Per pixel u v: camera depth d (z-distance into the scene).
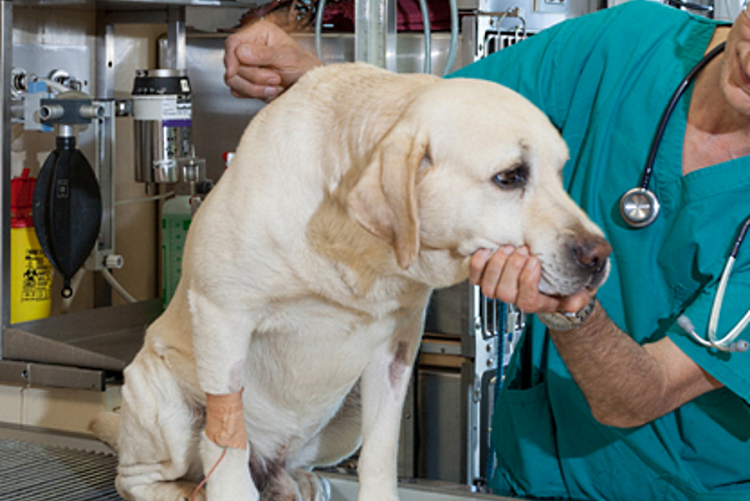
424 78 1.13
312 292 1.15
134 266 2.88
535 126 1.04
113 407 1.95
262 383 1.30
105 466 1.53
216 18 2.93
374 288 1.15
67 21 2.60
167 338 1.34
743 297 1.28
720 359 1.27
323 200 1.11
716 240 1.33
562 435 1.50
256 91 1.54
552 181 1.05
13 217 2.26
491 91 1.06
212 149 2.72
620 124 1.45
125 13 2.65
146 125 2.31
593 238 1.01
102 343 2.16
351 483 1.47
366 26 1.98
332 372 1.26
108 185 2.42
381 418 1.28
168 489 1.34
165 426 1.33
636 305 1.42
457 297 2.22
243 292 1.14
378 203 1.00
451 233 1.05
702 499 1.38
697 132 1.38
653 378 1.25
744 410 1.37
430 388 2.29
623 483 1.46
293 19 2.39
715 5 2.55
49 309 2.36
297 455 1.47
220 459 1.20
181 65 2.62
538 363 1.56
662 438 1.41
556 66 1.56
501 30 2.26
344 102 1.12
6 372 1.97
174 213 2.47
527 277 1.00
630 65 1.47
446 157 1.03
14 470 1.50
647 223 1.39
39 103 2.14
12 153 2.48
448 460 2.30
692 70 1.39
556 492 1.53
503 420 1.60
